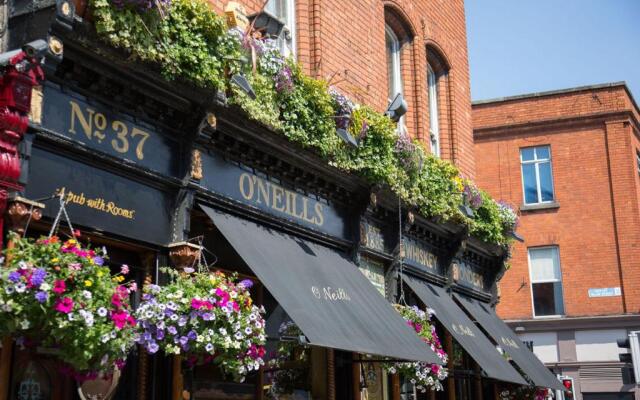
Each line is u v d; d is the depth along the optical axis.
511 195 27.84
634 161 27.16
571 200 27.25
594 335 26.19
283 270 8.38
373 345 8.64
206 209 8.02
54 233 6.51
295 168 9.43
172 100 7.50
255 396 9.20
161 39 7.11
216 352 7.03
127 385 7.20
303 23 11.29
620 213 26.66
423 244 13.13
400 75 14.58
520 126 28.06
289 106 8.91
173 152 7.72
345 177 10.27
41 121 6.32
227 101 7.90
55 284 5.20
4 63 5.80
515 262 27.41
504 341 14.58
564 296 26.73
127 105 7.20
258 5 10.11
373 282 11.30
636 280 26.08
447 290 13.83
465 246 14.05
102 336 5.39
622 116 27.12
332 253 10.23
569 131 27.64
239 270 8.95
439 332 13.73
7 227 5.95
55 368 6.58
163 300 6.57
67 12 6.23
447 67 16.39
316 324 7.93
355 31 12.41
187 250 7.52
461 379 14.59
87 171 6.81
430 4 15.73
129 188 7.24
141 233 7.32
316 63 11.23
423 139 14.50
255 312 7.05
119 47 6.73
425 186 12.02
